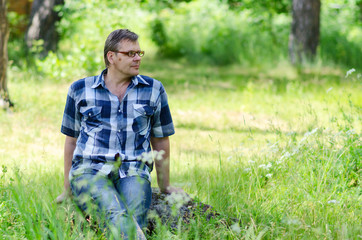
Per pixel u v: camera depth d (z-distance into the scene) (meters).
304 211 3.66
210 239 3.17
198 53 20.47
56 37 15.50
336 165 4.54
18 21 17.95
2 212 3.47
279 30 20.16
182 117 9.37
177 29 21.06
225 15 21.14
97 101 3.45
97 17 13.05
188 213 3.63
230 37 20.36
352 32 21.34
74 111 3.54
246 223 3.63
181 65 19.22
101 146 3.42
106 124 3.43
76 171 3.38
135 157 3.43
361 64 18.12
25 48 15.11
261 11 19.95
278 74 16.52
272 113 9.50
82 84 3.49
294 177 4.29
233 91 12.77
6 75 8.92
